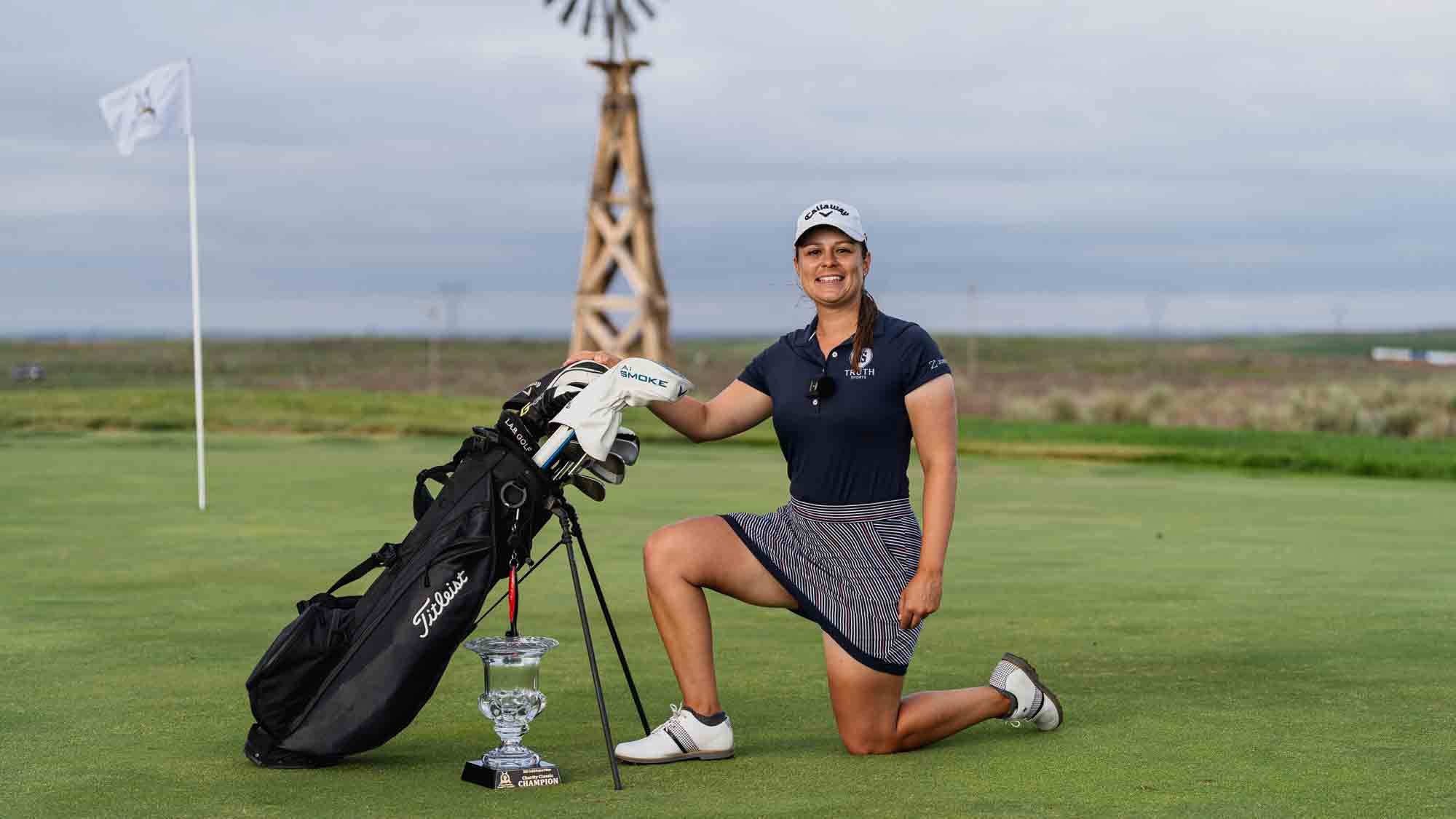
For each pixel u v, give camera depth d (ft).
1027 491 47.34
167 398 84.79
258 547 32.53
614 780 14.43
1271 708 17.89
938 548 15.34
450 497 15.20
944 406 15.56
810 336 16.15
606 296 107.34
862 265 15.90
